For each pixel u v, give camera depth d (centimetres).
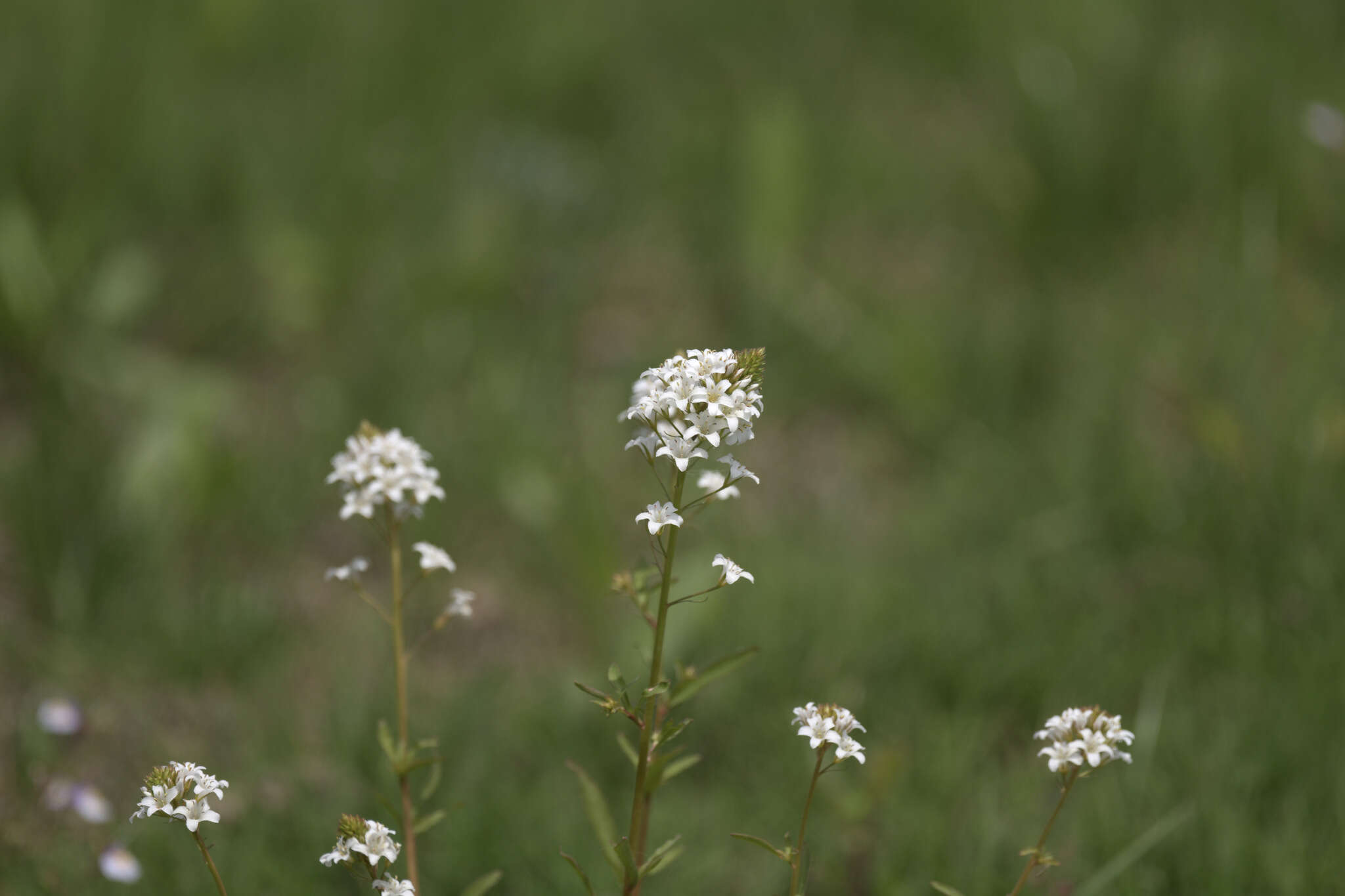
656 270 621
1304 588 386
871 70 801
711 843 313
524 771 340
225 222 602
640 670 362
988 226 654
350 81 730
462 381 525
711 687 360
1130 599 404
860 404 537
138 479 426
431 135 685
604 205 651
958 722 351
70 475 410
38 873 291
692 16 842
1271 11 798
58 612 377
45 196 555
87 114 603
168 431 443
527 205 637
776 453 509
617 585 229
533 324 566
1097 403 500
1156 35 741
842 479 496
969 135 728
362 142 667
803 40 824
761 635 378
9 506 407
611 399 524
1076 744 210
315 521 458
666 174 678
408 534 441
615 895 292
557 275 592
